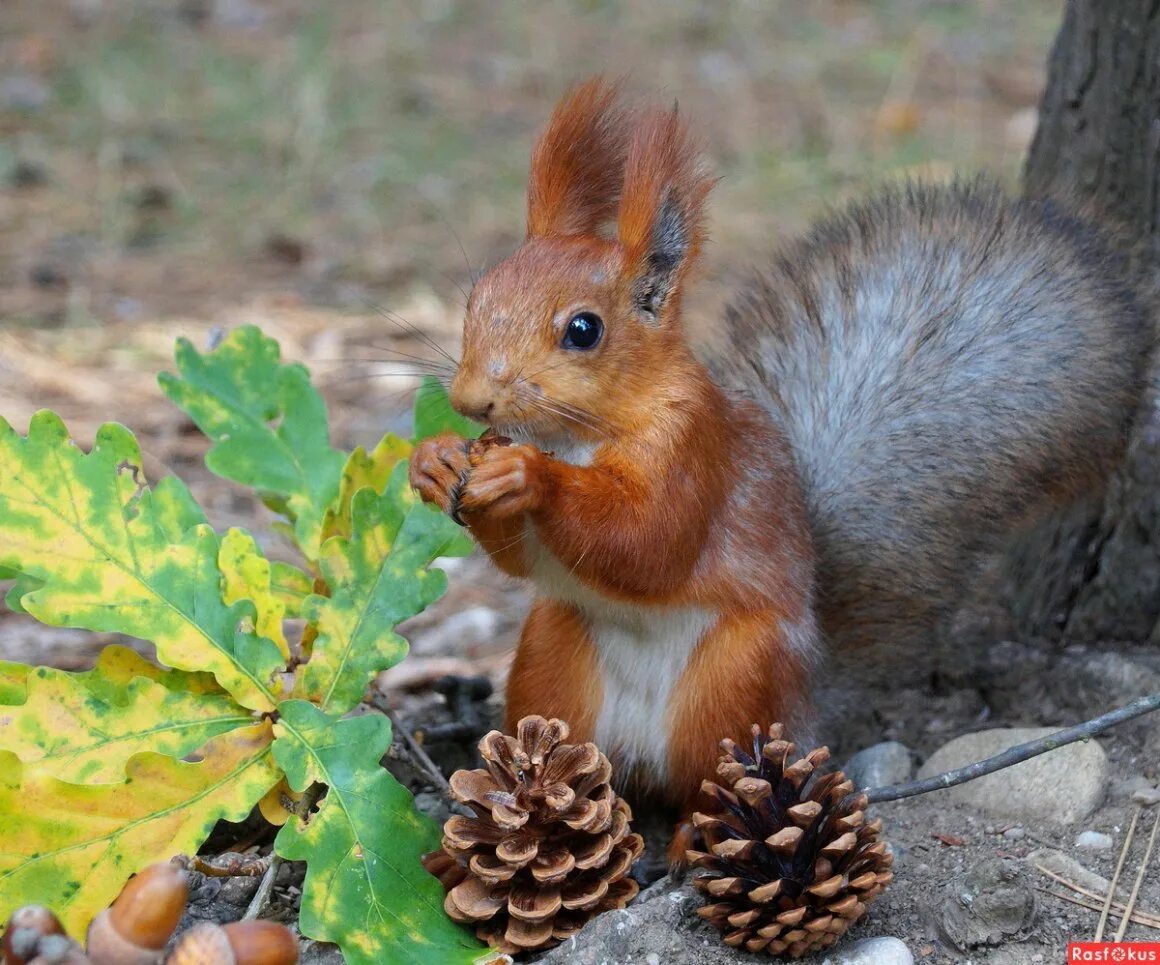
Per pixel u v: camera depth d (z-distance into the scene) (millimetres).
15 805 1312
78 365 1851
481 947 1323
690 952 1318
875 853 1317
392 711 1405
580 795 1333
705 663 1374
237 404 1430
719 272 1950
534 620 1397
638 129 1368
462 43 3129
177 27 3127
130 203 2359
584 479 1344
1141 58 1483
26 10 3170
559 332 1347
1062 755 1393
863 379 1457
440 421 1423
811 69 2947
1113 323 1455
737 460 1379
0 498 1341
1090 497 1464
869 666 1456
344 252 2223
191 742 1342
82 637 1571
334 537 1373
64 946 1236
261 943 1241
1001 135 2562
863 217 1502
